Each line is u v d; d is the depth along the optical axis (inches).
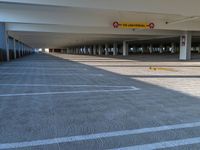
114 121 213.0
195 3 666.2
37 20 847.7
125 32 1258.0
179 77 530.0
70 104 275.1
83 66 863.7
